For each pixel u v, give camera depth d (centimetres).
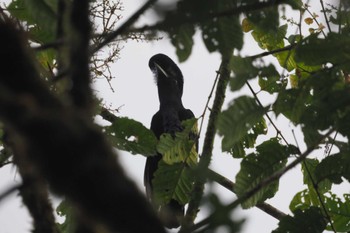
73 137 318
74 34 399
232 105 577
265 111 584
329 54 610
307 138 659
